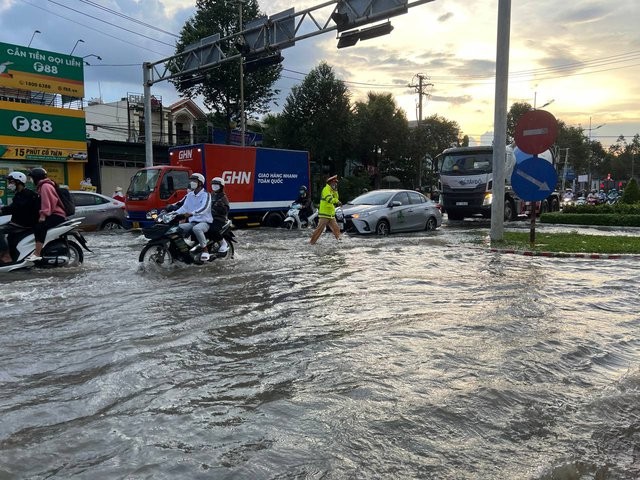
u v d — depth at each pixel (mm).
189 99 42656
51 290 7305
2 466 2693
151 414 3346
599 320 5965
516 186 12859
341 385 3844
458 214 22875
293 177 20953
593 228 19703
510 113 70500
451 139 55625
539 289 7633
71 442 2963
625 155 99438
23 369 4180
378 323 5641
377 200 16703
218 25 36219
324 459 2801
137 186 16969
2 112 23281
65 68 25578
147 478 2578
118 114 39469
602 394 3861
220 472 2646
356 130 40781
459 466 2791
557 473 2773
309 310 6234
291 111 38500
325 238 15125
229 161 18609
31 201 8875
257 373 4102
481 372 4168
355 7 15281
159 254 9461
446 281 8203
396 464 2781
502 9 12906
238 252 11711
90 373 4090
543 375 4180
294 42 16953
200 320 5727
